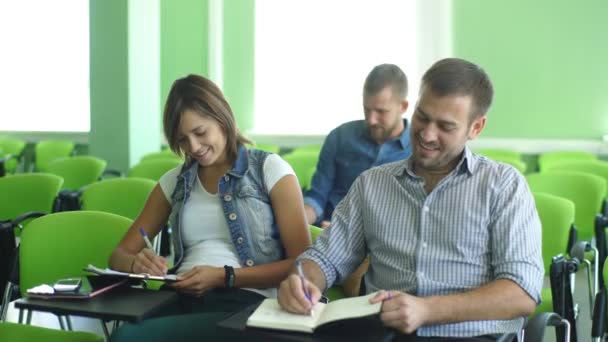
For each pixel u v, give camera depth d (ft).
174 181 6.93
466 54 19.42
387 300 4.71
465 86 5.11
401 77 9.03
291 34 21.38
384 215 5.62
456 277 5.28
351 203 5.87
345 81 21.02
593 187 11.47
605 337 8.10
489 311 4.90
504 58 19.07
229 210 6.48
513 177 5.38
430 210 5.42
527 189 5.42
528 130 19.07
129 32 18.72
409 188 5.57
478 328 5.15
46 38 25.07
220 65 22.03
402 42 20.20
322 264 5.72
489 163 5.47
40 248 7.23
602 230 10.49
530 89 18.94
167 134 6.48
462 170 5.42
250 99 22.00
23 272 7.18
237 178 6.52
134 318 4.84
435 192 5.41
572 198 11.60
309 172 14.30
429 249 5.37
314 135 20.79
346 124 9.74
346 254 5.80
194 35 22.09
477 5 19.13
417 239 5.45
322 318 4.66
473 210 5.29
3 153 22.66
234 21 21.85
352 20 20.68
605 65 18.26
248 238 6.47
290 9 21.29
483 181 5.36
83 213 7.41
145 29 19.40
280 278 6.16
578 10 18.35
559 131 18.83
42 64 25.23
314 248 5.86
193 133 6.33
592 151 18.30
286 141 21.07
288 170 6.61
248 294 6.28
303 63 21.39
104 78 19.02
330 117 21.35
